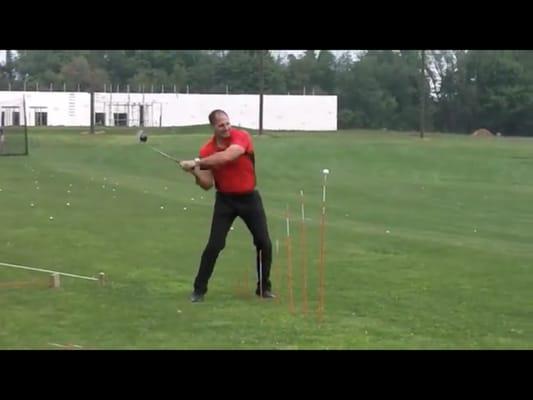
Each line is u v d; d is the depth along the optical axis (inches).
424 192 1155.3
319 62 4072.3
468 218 853.2
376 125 3944.4
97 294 397.1
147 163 1541.6
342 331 327.0
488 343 311.1
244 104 3425.2
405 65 3919.8
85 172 1306.6
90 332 321.4
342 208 911.7
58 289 408.2
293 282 438.0
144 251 538.6
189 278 446.0
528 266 497.4
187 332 323.0
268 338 314.3
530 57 3678.6
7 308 362.9
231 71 4008.4
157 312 359.3
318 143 1878.7
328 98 3506.4
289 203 949.2
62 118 3299.7
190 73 4010.8
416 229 732.0
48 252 529.0
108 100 3363.7
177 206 823.1
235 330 326.6
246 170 382.3
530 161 1681.8
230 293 406.3
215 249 383.9
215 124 379.2
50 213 746.2
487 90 3722.9
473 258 527.2
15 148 1795.0
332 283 435.8
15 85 3794.3
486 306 380.2
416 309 371.9
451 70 3809.1
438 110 3838.6
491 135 3356.3
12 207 791.1
